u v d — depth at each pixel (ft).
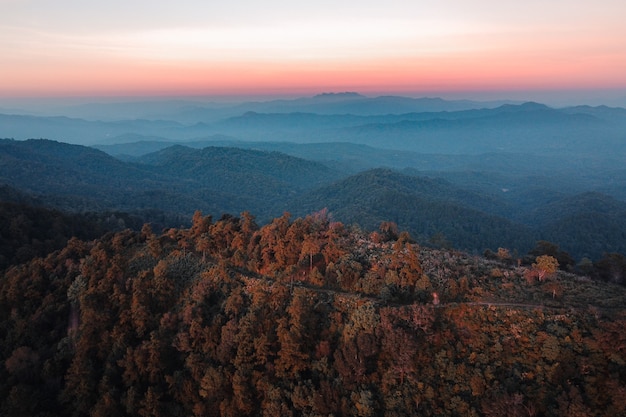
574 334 118.32
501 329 127.13
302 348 136.15
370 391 121.08
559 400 104.53
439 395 117.60
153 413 136.77
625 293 148.66
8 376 153.89
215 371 136.98
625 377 106.63
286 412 125.18
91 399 145.59
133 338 160.45
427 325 128.06
